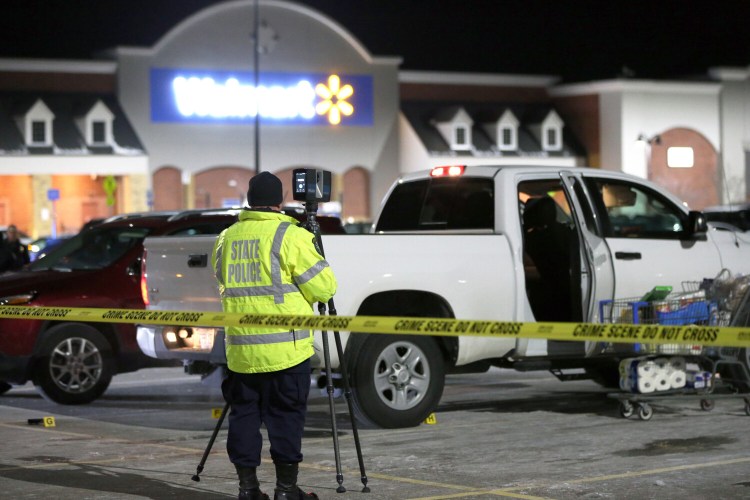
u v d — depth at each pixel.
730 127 83.38
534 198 13.72
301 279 8.52
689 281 13.84
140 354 15.46
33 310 10.05
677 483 9.38
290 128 76.81
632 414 12.87
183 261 12.51
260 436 8.56
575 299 13.30
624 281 13.40
